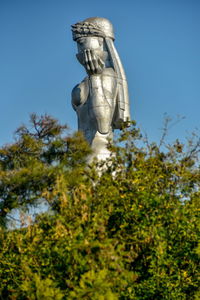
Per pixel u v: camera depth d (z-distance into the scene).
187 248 33.41
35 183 38.06
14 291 32.28
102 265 29.48
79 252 29.89
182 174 35.59
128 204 33.75
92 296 27.95
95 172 36.16
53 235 31.72
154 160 35.69
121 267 29.77
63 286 30.58
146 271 33.28
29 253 32.34
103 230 30.89
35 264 31.94
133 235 33.19
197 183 36.28
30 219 33.69
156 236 32.31
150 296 32.41
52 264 31.41
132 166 35.81
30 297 29.42
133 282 31.56
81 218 32.03
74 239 30.19
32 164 38.16
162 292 32.47
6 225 37.91
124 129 37.66
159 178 35.81
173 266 32.88
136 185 34.69
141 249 33.31
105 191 33.81
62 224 32.22
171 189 35.47
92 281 28.00
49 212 35.19
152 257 32.69
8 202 38.12
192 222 33.78
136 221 33.38
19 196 38.53
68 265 30.33
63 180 34.38
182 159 36.47
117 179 35.41
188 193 35.69
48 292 28.58
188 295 33.44
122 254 29.83
